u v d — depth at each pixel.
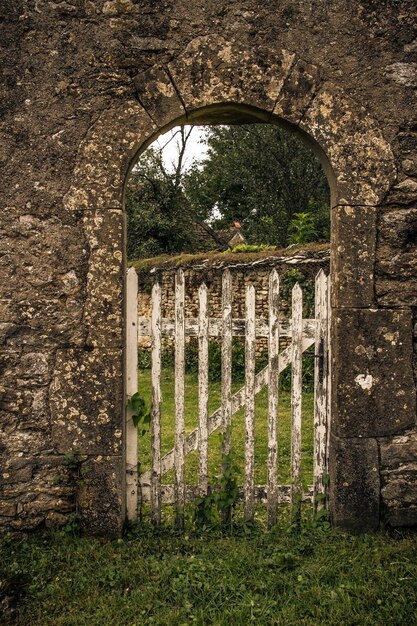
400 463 3.56
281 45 3.49
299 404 3.68
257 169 15.66
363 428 3.54
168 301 11.61
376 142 3.52
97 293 3.43
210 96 3.46
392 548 3.28
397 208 3.56
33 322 3.42
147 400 8.20
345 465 3.54
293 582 2.98
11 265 3.41
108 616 2.73
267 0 3.48
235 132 16.59
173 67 3.44
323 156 3.61
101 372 3.44
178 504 3.66
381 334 3.54
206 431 3.68
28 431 3.43
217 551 3.29
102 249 3.43
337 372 3.53
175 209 19.02
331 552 3.27
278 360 3.67
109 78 3.42
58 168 3.41
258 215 17.02
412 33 3.55
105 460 3.44
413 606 2.76
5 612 2.76
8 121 3.40
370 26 3.53
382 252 3.54
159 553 3.30
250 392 3.66
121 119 3.43
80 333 3.43
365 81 3.53
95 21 3.42
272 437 3.68
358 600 2.80
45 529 3.45
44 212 3.42
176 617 2.71
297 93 3.49
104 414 3.44
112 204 3.43
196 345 10.55
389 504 3.56
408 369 3.55
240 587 2.93
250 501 3.68
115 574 3.06
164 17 3.44
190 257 11.20
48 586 2.94
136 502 3.64
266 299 9.56
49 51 3.41
